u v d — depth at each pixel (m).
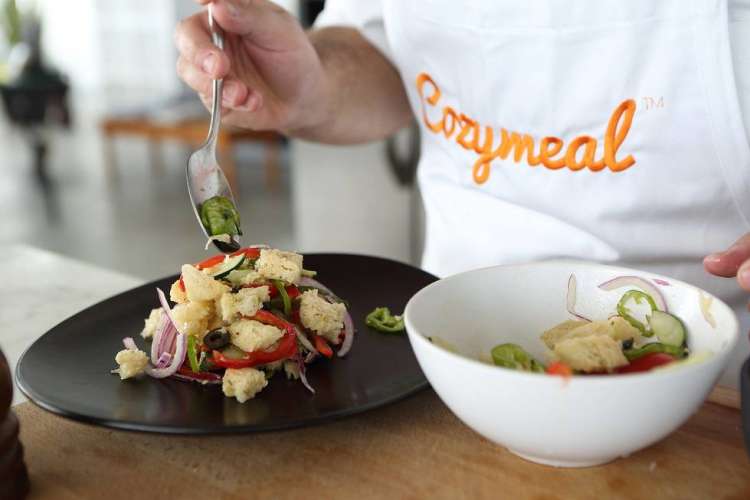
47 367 0.62
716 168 0.73
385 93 1.14
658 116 0.73
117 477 0.51
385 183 2.63
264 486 0.50
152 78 7.46
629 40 0.72
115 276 1.08
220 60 0.75
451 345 0.56
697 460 0.51
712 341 0.52
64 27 8.12
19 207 4.34
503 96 0.82
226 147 4.49
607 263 0.79
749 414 0.44
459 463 0.52
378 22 1.09
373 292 0.82
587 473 0.50
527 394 0.43
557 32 0.75
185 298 0.69
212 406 0.57
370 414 0.58
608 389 0.42
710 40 0.68
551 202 0.81
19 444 0.49
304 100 0.98
